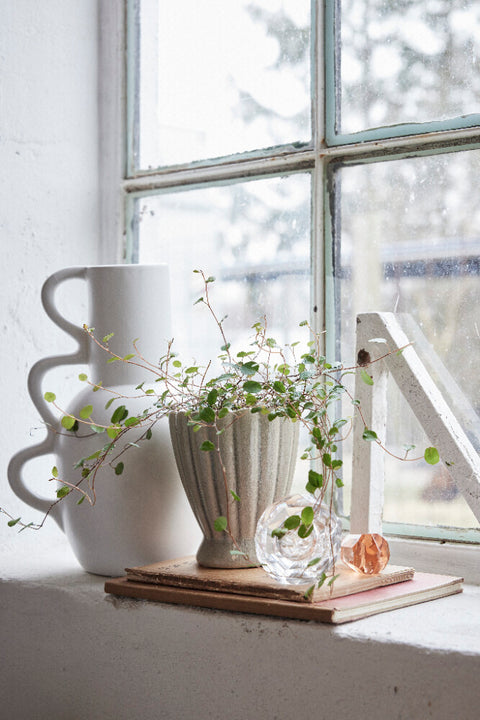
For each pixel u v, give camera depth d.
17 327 1.02
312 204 0.99
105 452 0.81
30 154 1.04
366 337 0.86
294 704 0.70
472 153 0.89
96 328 0.90
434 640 0.65
